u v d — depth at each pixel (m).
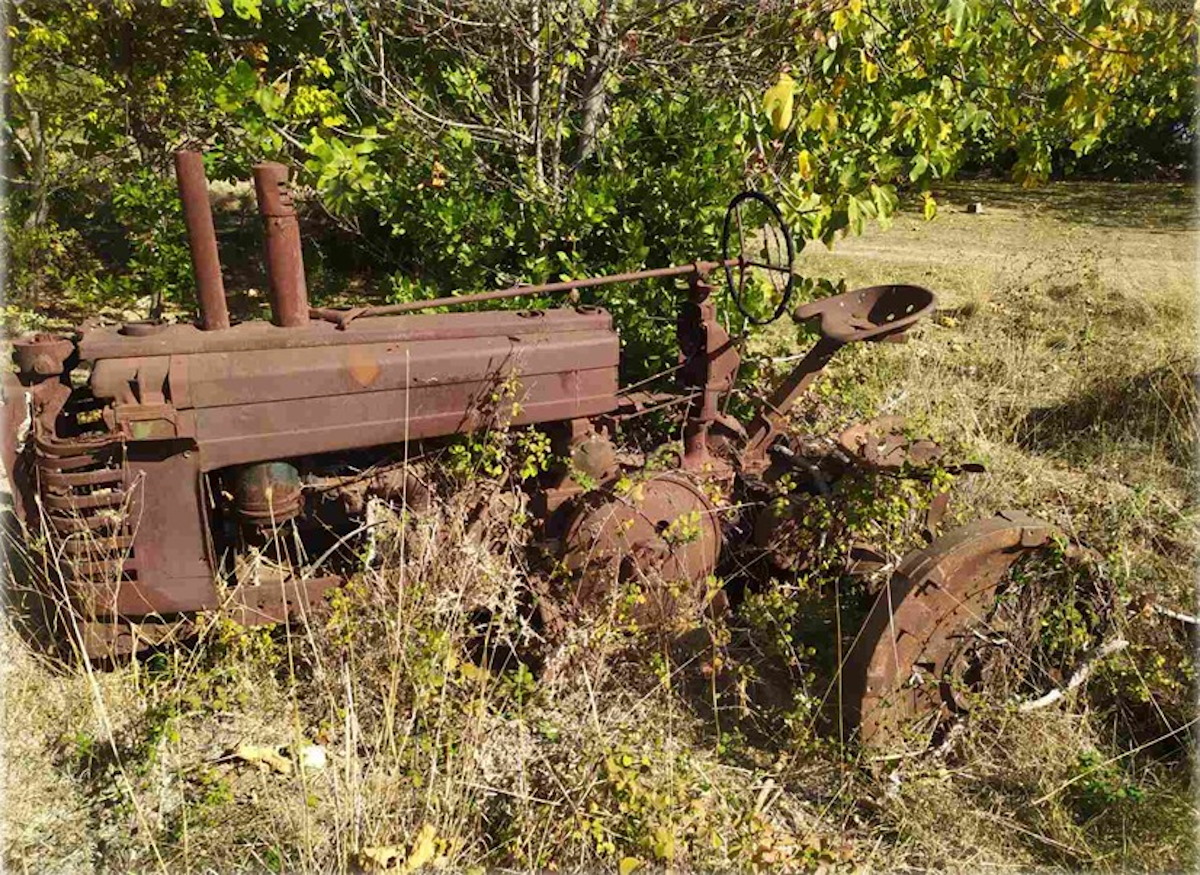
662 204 5.62
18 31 7.36
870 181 5.76
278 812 3.02
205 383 3.15
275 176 3.31
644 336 5.52
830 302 4.10
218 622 3.36
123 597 3.28
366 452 3.71
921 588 3.15
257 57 7.41
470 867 2.80
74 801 3.07
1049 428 6.19
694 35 6.01
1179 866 2.96
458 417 3.52
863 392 6.18
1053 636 3.54
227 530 3.68
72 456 3.13
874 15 5.64
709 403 3.94
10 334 7.00
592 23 5.84
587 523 3.56
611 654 3.63
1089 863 2.98
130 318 7.70
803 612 3.87
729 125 5.93
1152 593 3.85
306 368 3.27
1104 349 7.14
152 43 8.11
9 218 7.73
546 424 3.80
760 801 3.14
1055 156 16.67
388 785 2.99
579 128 6.33
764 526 3.90
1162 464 5.68
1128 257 10.55
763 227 5.77
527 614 3.70
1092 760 3.26
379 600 3.37
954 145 6.44
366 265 8.78
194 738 3.32
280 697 3.48
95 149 8.01
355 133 5.89
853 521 3.65
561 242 5.76
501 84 6.36
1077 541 3.56
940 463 3.88
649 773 3.13
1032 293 8.58
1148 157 16.52
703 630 3.84
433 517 3.54
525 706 3.38
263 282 8.84
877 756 3.23
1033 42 6.29
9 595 3.95
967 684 3.46
